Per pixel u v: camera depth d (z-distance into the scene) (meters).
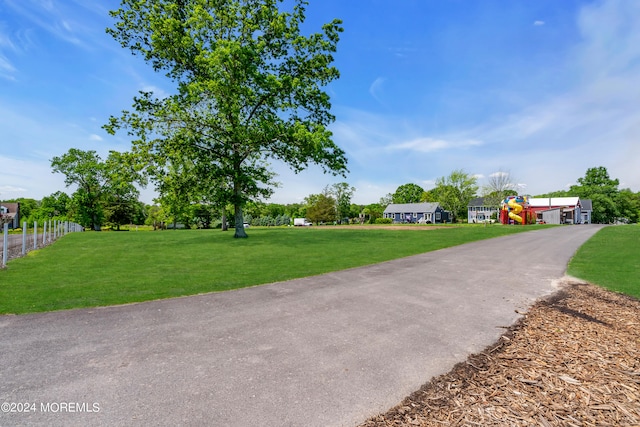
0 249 15.27
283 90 20.03
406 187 102.56
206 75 20.16
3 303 6.04
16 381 3.23
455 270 9.60
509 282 8.03
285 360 3.76
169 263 11.06
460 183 67.44
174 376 3.36
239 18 20.52
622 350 4.07
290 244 17.39
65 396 2.97
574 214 53.81
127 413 2.72
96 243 18.67
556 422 2.67
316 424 2.61
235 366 3.60
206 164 20.50
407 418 2.71
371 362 3.73
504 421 2.68
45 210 48.38
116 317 5.28
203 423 2.59
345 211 71.50
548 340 4.39
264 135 19.05
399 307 5.89
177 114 18.59
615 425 2.64
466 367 3.62
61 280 8.18
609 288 7.47
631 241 18.31
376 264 10.72
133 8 19.61
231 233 26.66
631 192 88.06
